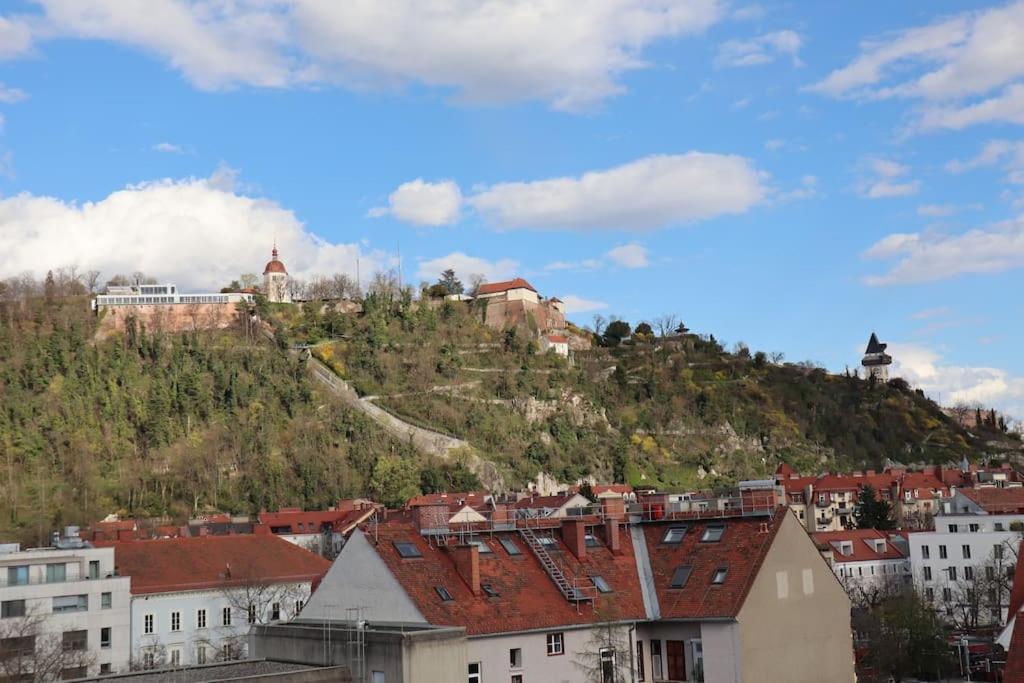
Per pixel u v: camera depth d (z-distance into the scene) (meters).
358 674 54.53
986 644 116.06
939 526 148.88
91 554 107.44
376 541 64.62
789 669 65.06
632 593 68.12
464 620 60.06
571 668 63.00
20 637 96.25
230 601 111.31
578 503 183.25
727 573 66.25
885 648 105.12
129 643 104.94
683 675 65.81
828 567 69.56
